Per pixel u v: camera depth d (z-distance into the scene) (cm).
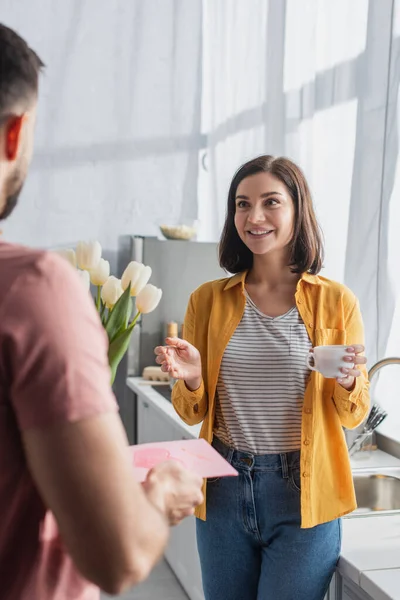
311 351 152
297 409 154
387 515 181
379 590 134
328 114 276
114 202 388
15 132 69
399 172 227
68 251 138
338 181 268
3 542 68
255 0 349
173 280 366
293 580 151
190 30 393
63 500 61
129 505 63
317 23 286
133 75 386
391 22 226
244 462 153
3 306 62
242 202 166
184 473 82
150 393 323
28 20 367
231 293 169
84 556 62
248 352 158
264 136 338
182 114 395
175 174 396
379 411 216
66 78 376
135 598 277
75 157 380
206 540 160
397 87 224
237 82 364
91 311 67
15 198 74
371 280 240
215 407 163
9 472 66
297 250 166
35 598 70
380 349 234
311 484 150
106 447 62
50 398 61
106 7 379
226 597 161
